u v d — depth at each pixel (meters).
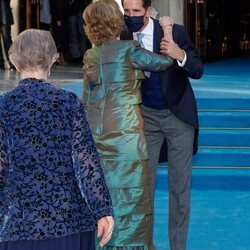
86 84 7.53
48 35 5.35
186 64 7.73
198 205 11.11
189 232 9.80
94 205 5.16
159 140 8.16
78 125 5.21
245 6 30.75
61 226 5.05
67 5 24.84
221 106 14.71
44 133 5.12
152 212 7.59
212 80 19.06
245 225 10.15
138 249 7.29
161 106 8.01
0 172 5.05
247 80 19.20
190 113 8.03
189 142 8.12
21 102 5.17
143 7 7.80
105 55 7.39
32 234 5.02
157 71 7.50
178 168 8.15
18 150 5.09
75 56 25.47
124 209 7.24
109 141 7.28
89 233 5.22
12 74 20.86
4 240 5.03
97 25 7.39
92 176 5.17
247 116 14.14
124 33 7.83
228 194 11.73
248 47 31.02
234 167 12.75
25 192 5.05
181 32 7.90
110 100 7.33
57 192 5.08
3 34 22.25
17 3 23.44
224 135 13.55
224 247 9.27
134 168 7.27
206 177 12.28
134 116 7.34
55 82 18.30
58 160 5.11
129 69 7.36
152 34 7.88
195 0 24.34
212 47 26.64
